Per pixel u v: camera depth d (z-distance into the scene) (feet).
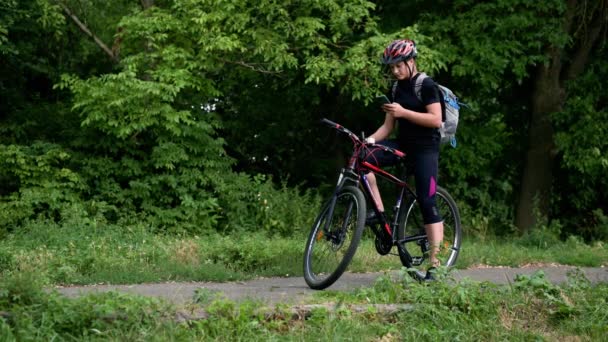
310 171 54.19
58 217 41.70
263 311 15.21
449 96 20.01
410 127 19.94
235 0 41.93
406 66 19.74
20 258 25.94
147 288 20.76
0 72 52.42
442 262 21.09
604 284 19.81
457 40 46.09
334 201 19.90
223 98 53.83
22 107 51.83
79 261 25.39
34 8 47.57
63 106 51.29
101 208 40.55
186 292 19.54
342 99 51.13
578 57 49.49
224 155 45.42
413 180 21.16
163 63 43.50
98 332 13.53
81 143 43.32
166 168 43.34
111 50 53.21
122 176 43.50
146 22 42.63
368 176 20.29
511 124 54.19
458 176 49.49
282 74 46.98
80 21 51.88
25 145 48.29
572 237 42.42
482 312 16.62
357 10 42.27
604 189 52.65
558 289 18.01
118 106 41.16
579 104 47.16
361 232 18.90
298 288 20.48
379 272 25.76
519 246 41.16
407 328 15.33
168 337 13.65
